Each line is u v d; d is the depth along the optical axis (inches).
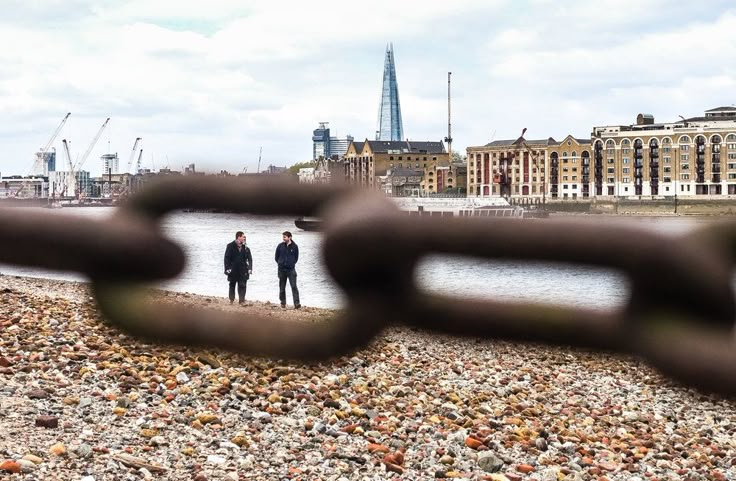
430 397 371.2
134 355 298.5
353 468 248.8
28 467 166.6
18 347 296.5
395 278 61.7
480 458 287.6
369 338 65.6
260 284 598.2
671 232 55.7
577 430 366.0
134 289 75.3
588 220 56.7
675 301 54.1
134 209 74.0
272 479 218.2
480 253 57.8
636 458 333.7
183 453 214.2
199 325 76.7
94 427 217.0
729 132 5103.3
